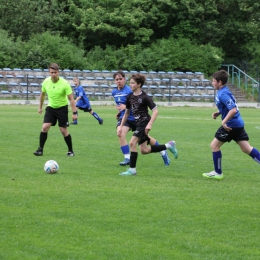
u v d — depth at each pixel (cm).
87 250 937
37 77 6688
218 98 1580
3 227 1058
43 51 7238
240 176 1702
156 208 1225
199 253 935
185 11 8156
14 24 7562
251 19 8588
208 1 8194
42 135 2045
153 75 7394
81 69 7325
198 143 2588
